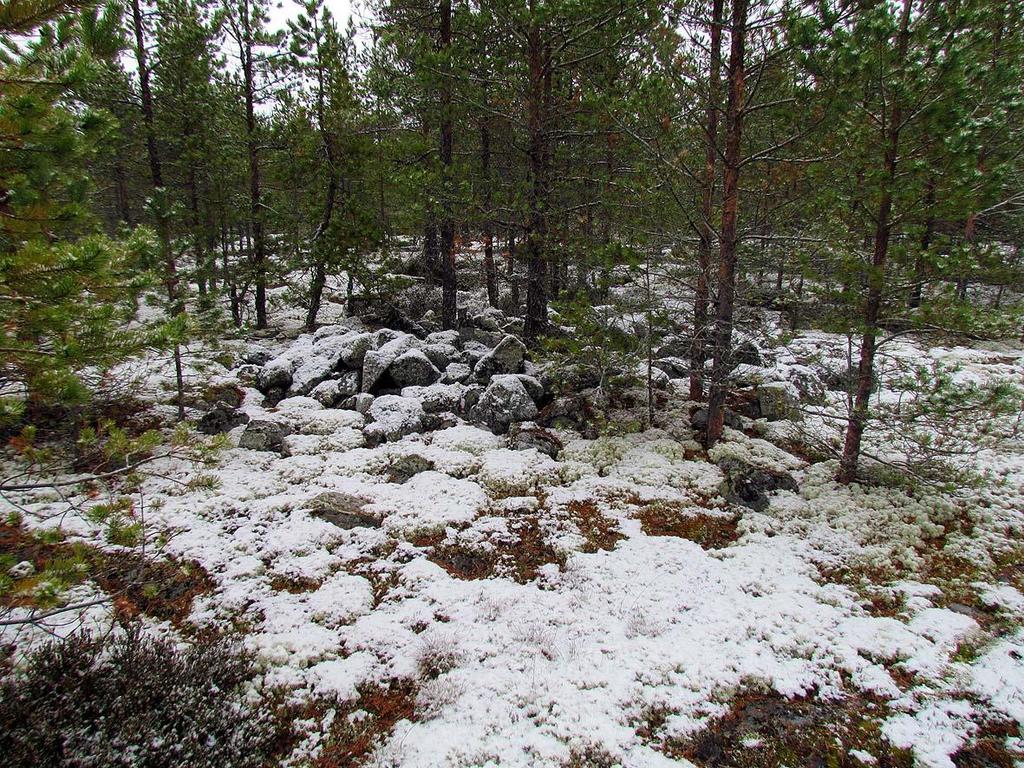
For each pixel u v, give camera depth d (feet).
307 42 59.26
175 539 25.03
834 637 20.83
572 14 35.06
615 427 38.01
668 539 26.86
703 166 41.19
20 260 13.21
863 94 25.90
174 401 39.91
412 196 44.52
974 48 24.48
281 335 64.75
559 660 19.83
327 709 17.87
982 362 58.03
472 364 48.39
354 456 34.53
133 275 16.81
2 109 12.62
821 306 31.17
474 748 16.40
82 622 19.19
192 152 61.00
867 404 30.19
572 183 45.55
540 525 28.04
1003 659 19.53
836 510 28.81
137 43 51.80
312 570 23.97
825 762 16.22
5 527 16.69
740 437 36.91
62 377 14.21
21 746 13.21
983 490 30.55
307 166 61.98
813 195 31.12
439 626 21.26
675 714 17.72
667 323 36.88
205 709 15.75
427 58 39.06
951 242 26.21
